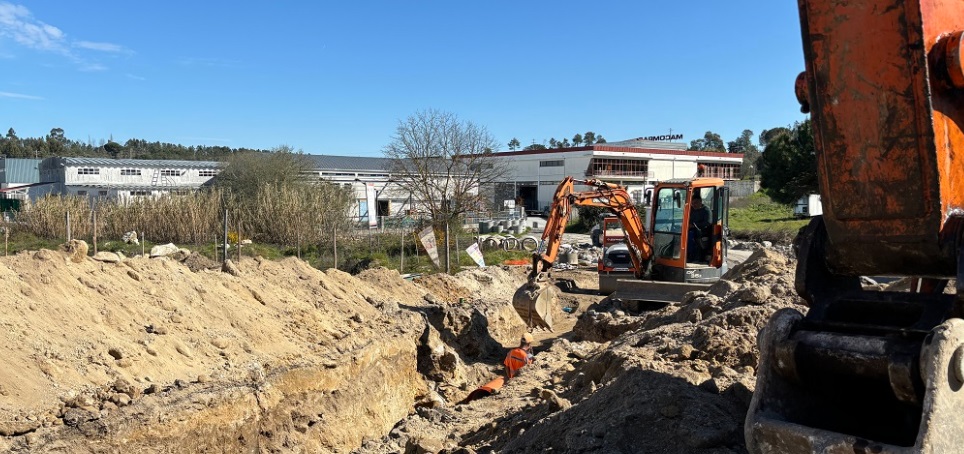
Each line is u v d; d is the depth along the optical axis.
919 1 3.25
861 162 3.59
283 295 11.10
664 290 16.23
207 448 7.08
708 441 4.71
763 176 46.88
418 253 28.62
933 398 3.08
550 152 60.31
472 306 16.52
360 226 35.06
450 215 32.84
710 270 16.84
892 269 3.72
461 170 38.66
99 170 52.28
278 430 8.03
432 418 8.60
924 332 3.34
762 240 39.12
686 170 62.94
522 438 6.16
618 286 16.86
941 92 3.36
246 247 26.55
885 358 3.34
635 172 60.59
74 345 7.27
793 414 3.81
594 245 39.56
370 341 10.44
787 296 9.91
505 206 53.53
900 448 3.13
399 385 10.91
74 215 26.77
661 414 5.18
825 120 3.69
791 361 3.69
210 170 55.66
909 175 3.43
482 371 13.66
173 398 7.00
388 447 7.73
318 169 54.88
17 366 6.54
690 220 17.14
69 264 8.52
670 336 8.75
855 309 3.87
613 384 6.27
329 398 9.00
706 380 6.16
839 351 3.53
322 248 28.11
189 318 8.93
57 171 53.66
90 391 6.68
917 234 3.49
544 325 15.86
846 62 3.54
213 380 7.76
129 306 8.50
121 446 6.29
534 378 10.39
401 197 49.03
